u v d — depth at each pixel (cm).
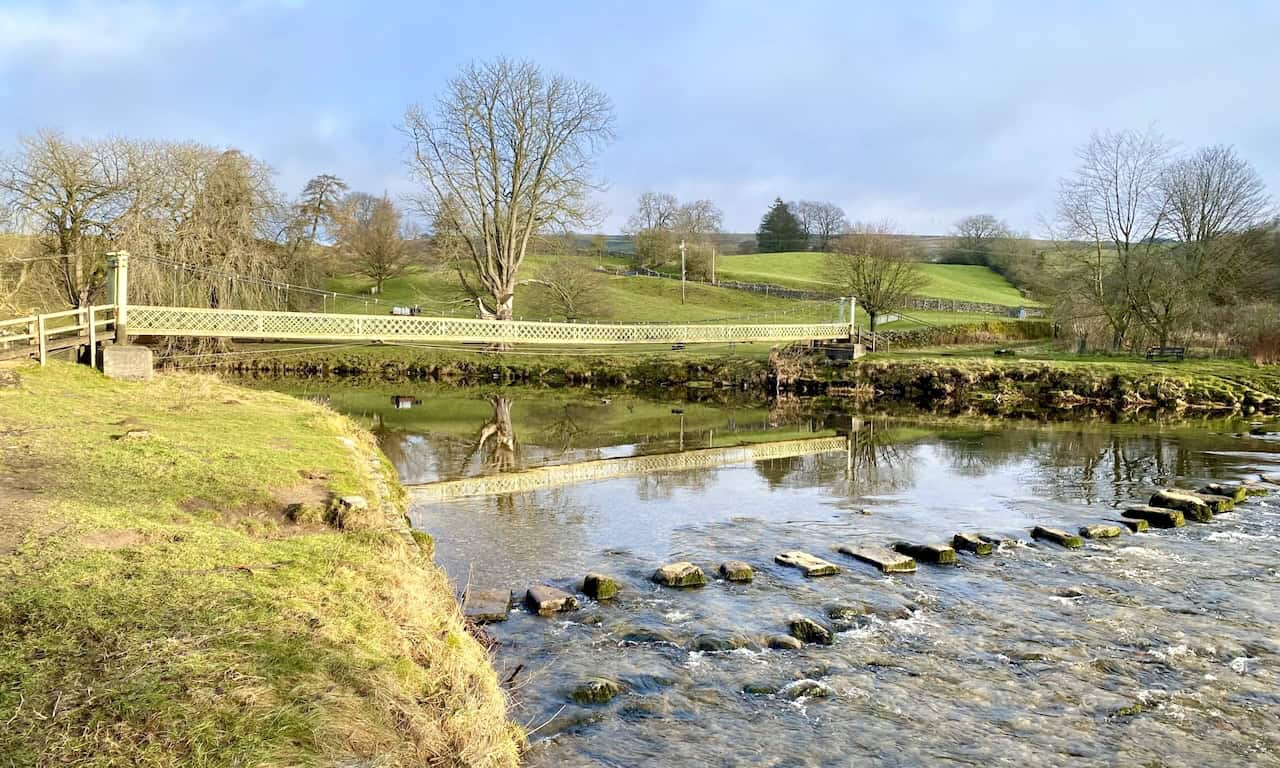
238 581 630
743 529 1345
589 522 1373
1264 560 1160
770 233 12262
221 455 1152
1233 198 4538
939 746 628
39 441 1124
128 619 532
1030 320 5931
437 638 628
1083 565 1134
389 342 3075
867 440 2558
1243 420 3116
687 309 6894
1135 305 4434
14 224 3434
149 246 3519
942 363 4125
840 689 727
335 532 861
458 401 3666
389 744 450
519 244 4669
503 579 1027
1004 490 1719
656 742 621
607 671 753
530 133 4378
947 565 1137
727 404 3750
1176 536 1308
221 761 393
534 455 2198
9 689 432
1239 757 622
